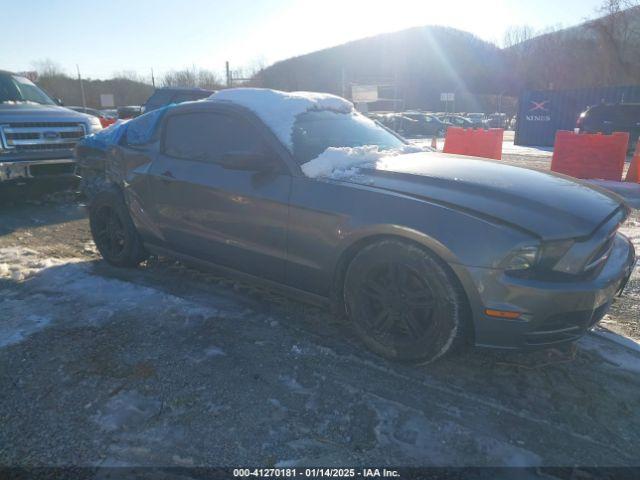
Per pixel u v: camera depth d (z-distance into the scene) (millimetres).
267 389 2664
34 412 2459
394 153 3580
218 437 2293
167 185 3846
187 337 3211
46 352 3006
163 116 4105
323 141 3541
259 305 3713
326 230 2980
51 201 7496
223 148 3592
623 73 36812
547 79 52625
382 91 47219
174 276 4305
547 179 3158
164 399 2562
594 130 16562
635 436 2340
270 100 3658
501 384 2732
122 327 3332
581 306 2486
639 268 4492
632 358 3004
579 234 2506
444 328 2648
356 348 3096
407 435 2324
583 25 42781
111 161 4406
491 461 2172
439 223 2607
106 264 4633
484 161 3574
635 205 7285
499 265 2461
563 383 2746
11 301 3748
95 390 2633
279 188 3186
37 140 7008
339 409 2506
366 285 2916
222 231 3535
